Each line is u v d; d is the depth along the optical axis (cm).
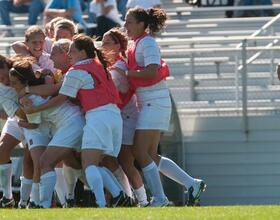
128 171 3306
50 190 3114
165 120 3247
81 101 3114
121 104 3269
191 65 4825
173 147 4603
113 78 3250
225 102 4778
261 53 4819
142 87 3219
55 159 3119
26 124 3183
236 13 5856
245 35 5600
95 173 3062
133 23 3216
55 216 2544
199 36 5556
